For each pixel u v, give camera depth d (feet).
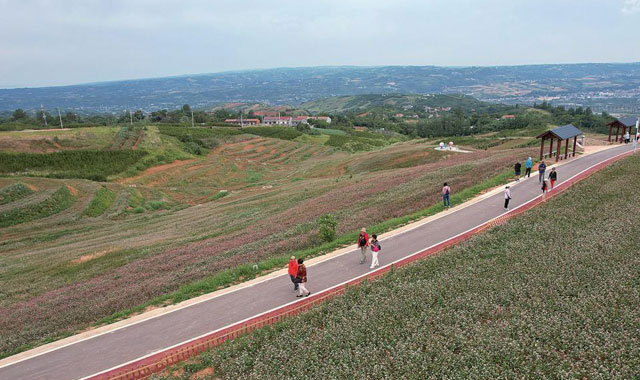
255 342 50.78
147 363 49.16
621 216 80.18
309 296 63.98
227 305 63.10
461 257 70.49
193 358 49.90
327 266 75.92
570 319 47.32
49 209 179.93
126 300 71.10
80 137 305.12
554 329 45.57
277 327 53.78
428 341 45.88
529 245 71.51
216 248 104.12
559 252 66.54
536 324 46.75
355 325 50.93
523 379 38.70
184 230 147.33
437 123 648.38
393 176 179.01
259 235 111.24
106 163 275.59
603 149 174.81
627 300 50.39
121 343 54.44
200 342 52.65
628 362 39.88
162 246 120.26
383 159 267.80
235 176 298.15
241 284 71.31
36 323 67.87
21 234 158.71
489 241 76.43
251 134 436.76
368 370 42.24
